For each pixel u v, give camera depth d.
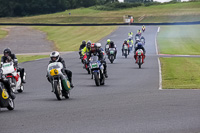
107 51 78.06
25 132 19.66
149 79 49.16
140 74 55.59
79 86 42.66
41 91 39.22
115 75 54.59
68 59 90.19
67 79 33.31
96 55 43.84
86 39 174.62
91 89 39.81
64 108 27.47
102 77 43.41
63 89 32.81
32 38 186.38
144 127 20.45
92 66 42.72
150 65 70.69
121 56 97.69
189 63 74.38
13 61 37.31
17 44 157.12
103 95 34.88
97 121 22.28
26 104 30.20
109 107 27.58
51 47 144.00
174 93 35.44
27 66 71.94
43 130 20.06
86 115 24.34
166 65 70.19
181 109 26.08
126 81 47.28
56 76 31.98
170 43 147.75
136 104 28.83
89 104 29.30
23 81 38.91
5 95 26.50
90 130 19.89
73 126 20.95
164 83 44.81
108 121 22.23
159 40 161.62
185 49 122.50
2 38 183.50
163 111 25.38
